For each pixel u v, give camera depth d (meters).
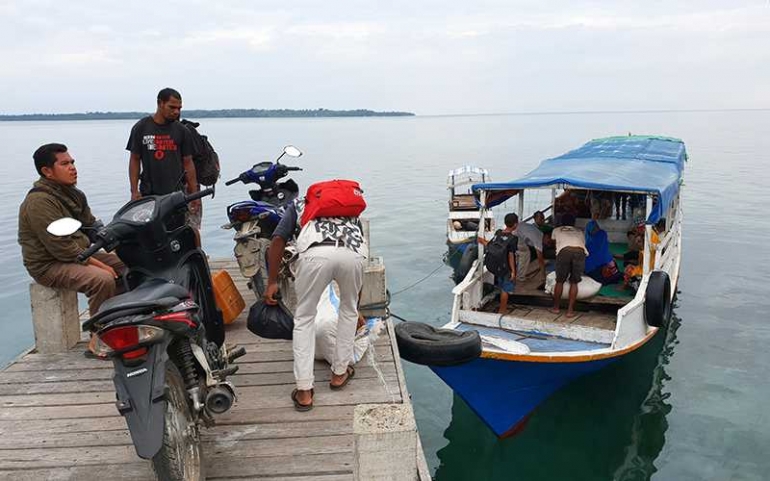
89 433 4.17
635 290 8.23
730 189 26.41
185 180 6.57
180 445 3.21
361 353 5.11
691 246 16.02
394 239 17.64
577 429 7.14
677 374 8.48
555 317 7.89
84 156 54.22
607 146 12.04
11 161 47.00
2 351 9.73
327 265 4.20
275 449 3.94
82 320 6.40
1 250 16.22
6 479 3.66
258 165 6.86
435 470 6.48
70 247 5.03
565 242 7.79
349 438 4.07
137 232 3.72
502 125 181.62
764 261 14.46
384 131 129.25
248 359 5.34
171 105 6.27
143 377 3.05
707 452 6.61
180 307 3.27
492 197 8.63
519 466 6.55
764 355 9.10
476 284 8.09
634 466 6.43
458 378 6.23
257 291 6.25
